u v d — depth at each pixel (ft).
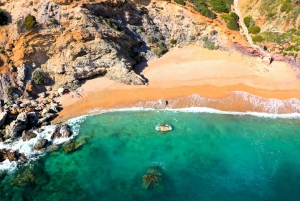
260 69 179.73
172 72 180.45
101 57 167.94
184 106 158.61
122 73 169.99
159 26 205.16
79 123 147.13
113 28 176.96
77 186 109.60
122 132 140.15
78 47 162.50
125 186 108.68
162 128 140.87
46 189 108.68
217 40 197.16
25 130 138.41
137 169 116.88
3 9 165.99
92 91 166.91
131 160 121.90
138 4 202.08
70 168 118.62
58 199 104.17
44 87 165.27
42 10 159.74
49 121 148.05
